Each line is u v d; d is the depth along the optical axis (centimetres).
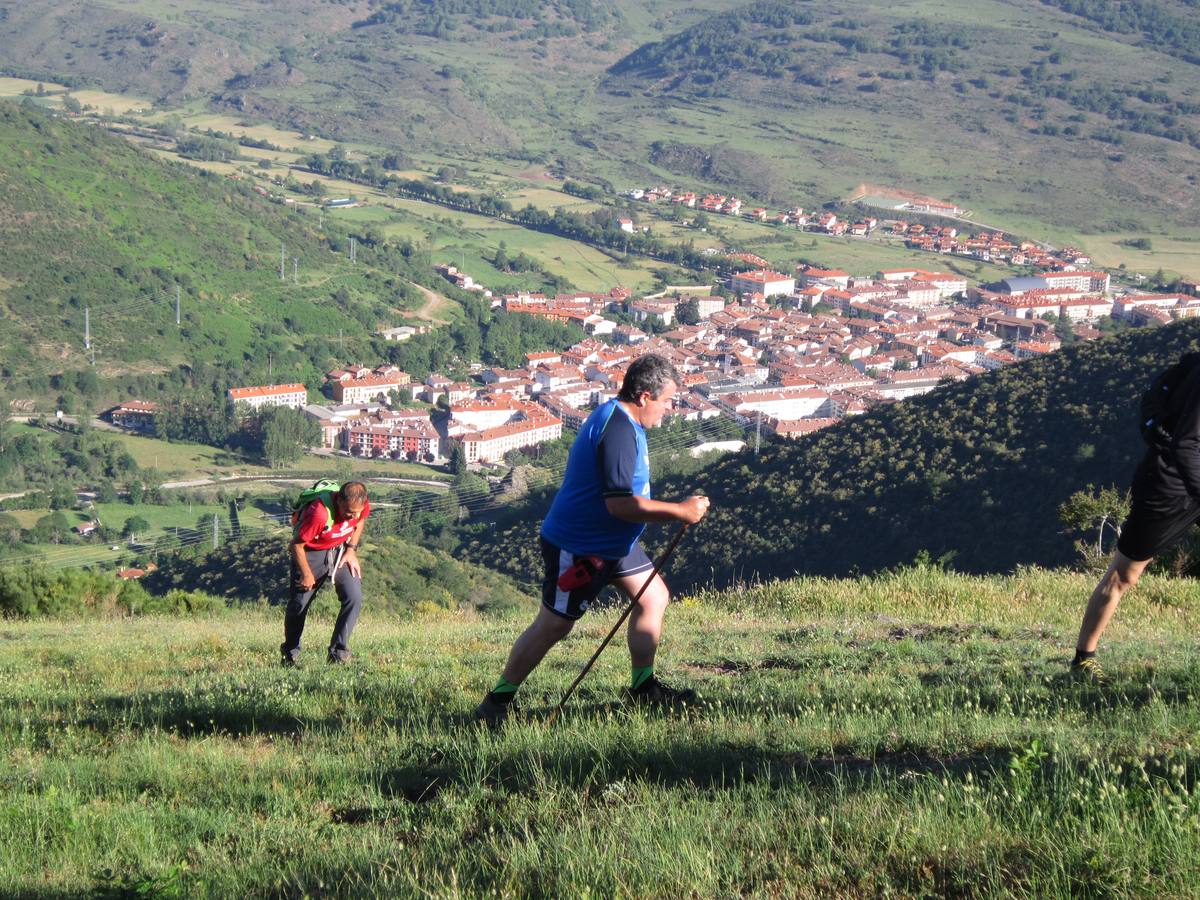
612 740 471
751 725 497
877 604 1109
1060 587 1100
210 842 394
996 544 4525
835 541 4984
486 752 471
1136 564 576
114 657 988
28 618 1862
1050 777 369
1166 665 604
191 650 1028
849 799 363
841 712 515
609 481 500
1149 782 347
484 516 8181
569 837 349
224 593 4778
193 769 483
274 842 387
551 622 535
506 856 343
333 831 393
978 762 414
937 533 4728
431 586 4016
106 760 507
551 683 660
